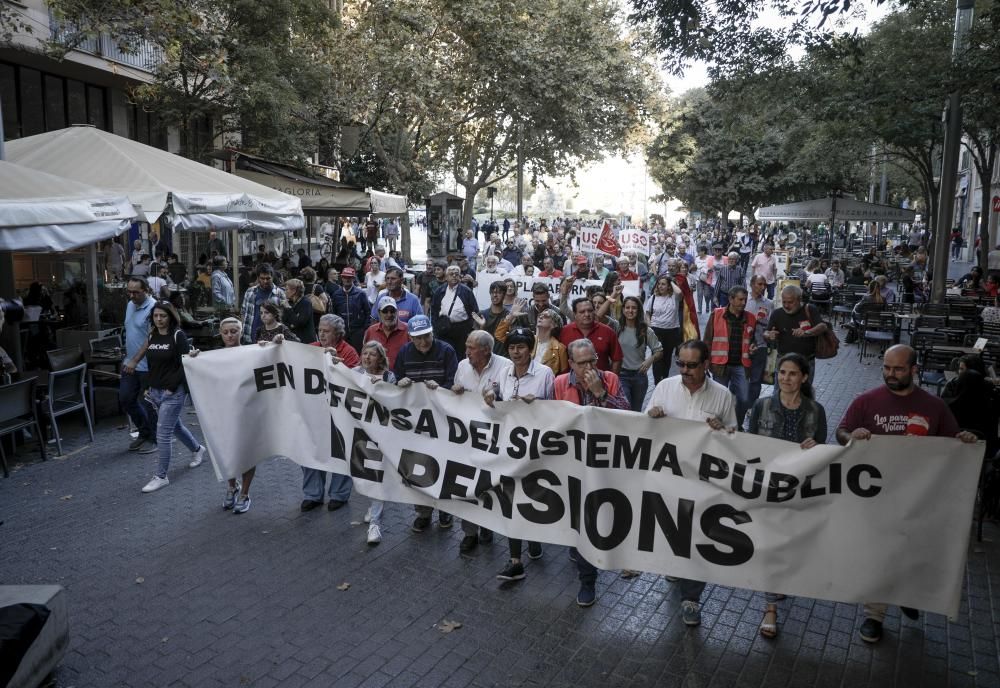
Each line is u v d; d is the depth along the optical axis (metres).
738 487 5.18
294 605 5.74
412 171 33.00
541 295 9.73
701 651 5.16
